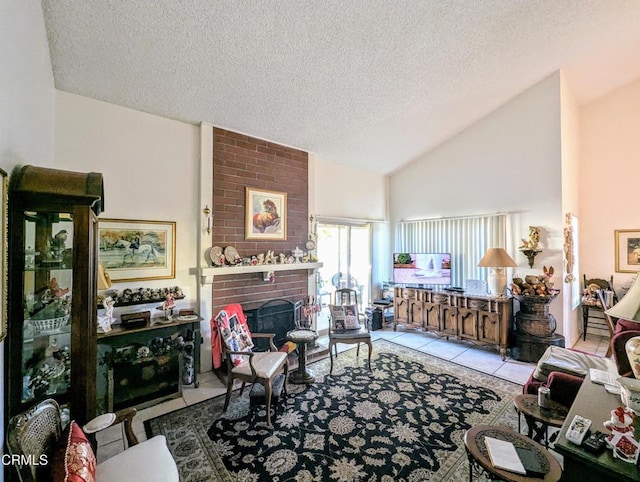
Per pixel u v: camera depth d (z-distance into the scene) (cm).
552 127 394
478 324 408
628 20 308
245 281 379
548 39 322
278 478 182
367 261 557
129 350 270
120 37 227
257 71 283
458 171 491
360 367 351
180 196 335
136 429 235
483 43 306
